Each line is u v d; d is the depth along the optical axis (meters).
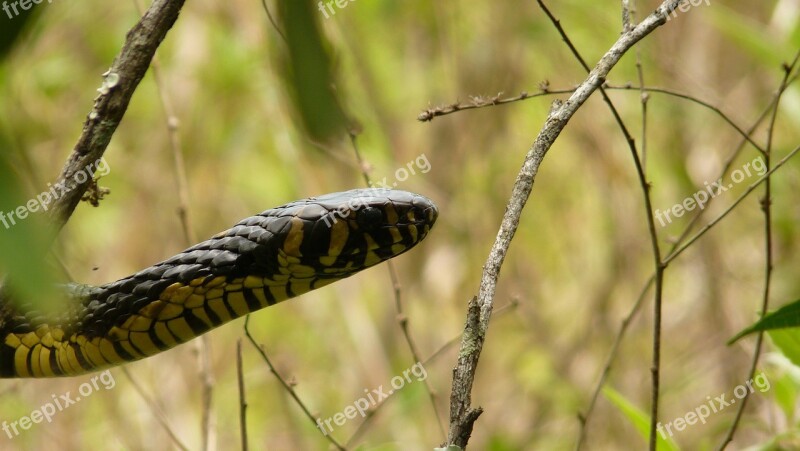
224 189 13.82
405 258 13.96
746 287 13.31
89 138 4.77
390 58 14.19
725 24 11.66
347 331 13.28
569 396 12.77
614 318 13.69
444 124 14.16
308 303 13.59
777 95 6.89
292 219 6.82
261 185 13.88
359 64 13.19
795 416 8.07
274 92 11.20
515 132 14.44
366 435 11.59
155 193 13.51
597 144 13.80
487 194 14.10
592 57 13.69
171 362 12.24
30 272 2.31
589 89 4.91
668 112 13.37
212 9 13.17
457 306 13.51
